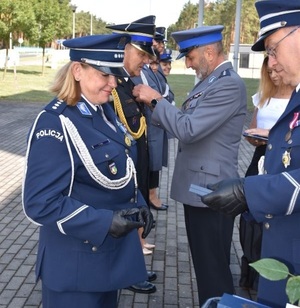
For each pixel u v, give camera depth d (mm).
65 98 2096
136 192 2375
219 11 50281
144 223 2273
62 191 2027
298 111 1938
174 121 2955
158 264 4395
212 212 3084
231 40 45281
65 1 38562
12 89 20797
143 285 3852
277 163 1963
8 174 7570
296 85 1930
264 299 2021
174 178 3209
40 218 1986
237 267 4363
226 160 3037
